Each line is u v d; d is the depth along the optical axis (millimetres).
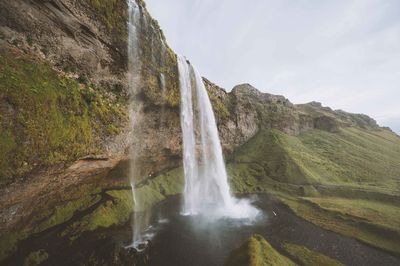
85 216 23922
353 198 40281
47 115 17859
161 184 38062
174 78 35812
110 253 20297
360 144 75875
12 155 15391
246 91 88188
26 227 19672
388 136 101750
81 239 21375
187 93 40094
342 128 91688
